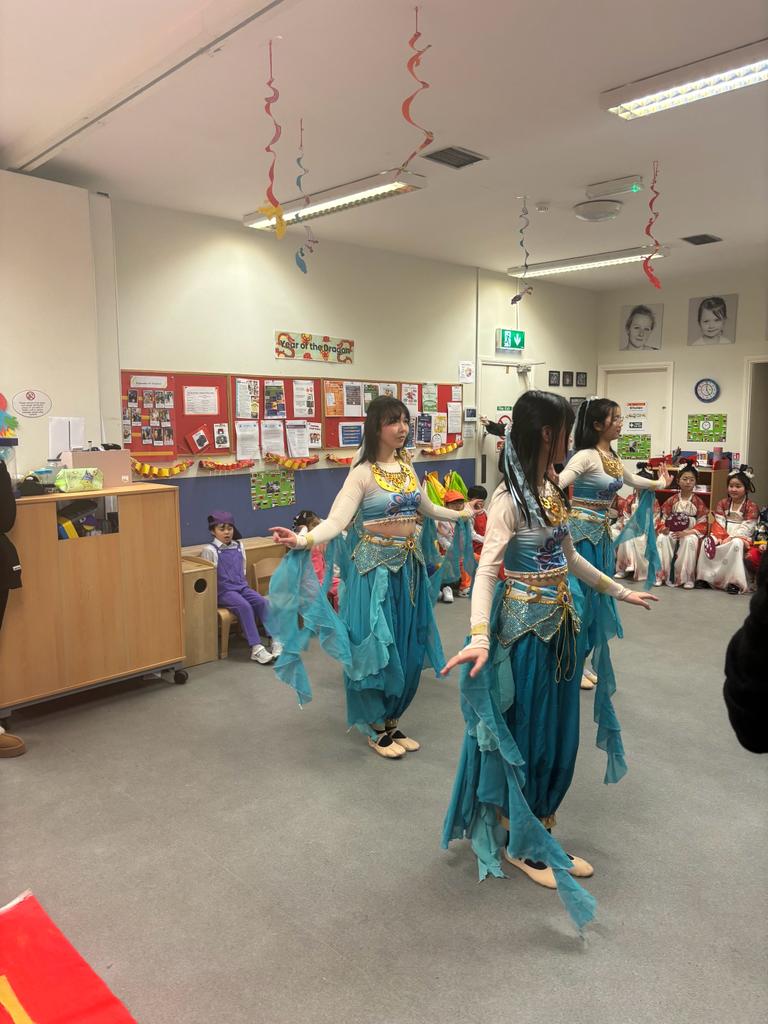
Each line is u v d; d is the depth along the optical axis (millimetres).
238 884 2180
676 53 2875
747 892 2131
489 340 7449
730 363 7809
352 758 3014
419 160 4070
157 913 2049
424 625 3078
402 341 6566
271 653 4254
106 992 1238
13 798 2701
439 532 5859
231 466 5340
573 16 2582
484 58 2889
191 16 2605
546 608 2064
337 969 1831
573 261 6273
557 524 2061
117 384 4551
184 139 3713
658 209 5129
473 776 2158
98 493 3516
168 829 2482
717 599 5723
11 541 3207
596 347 8859
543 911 2057
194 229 5055
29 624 3318
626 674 3977
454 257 6672
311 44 2744
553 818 2301
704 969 1824
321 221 5332
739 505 6219
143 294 4828
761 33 2727
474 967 1836
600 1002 1720
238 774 2879
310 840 2414
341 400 6094
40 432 4004
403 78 3057
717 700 3600
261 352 5504
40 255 3939
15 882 2189
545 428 1989
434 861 2299
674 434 8328
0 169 3904
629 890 2137
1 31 2697
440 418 7004
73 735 3256
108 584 3576
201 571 4160
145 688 3830
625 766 2469
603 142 3834
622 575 6520
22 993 1227
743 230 5754
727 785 2766
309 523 4680
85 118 3293
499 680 2059
